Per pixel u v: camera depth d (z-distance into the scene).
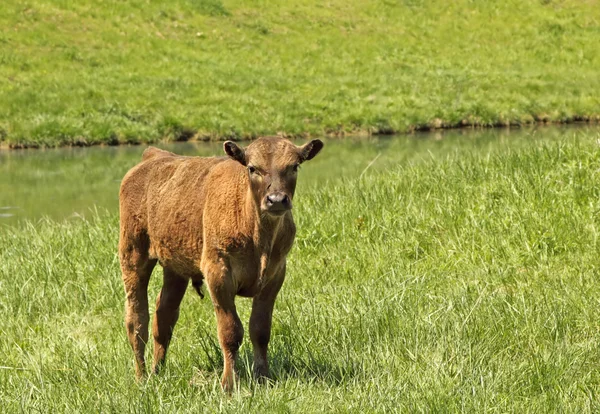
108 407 15.72
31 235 31.80
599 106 74.19
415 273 22.89
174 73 79.75
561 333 17.97
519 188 27.52
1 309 24.02
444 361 16.91
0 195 44.66
